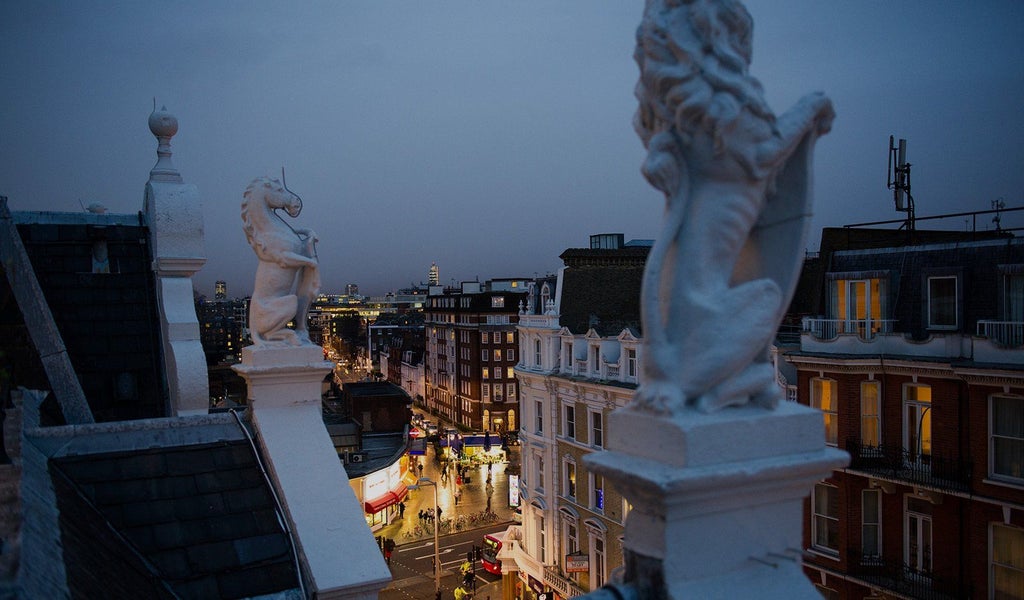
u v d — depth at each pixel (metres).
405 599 35.38
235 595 5.03
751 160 2.97
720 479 2.82
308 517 5.41
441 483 59.47
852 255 23.20
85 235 9.78
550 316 33.47
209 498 5.64
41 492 4.34
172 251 8.47
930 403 19.02
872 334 20.77
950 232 26.28
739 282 3.40
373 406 58.03
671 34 2.96
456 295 92.19
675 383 2.98
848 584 20.11
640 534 2.99
